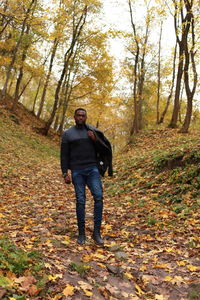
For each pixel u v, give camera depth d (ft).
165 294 10.25
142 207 21.81
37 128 81.41
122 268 11.77
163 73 91.66
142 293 10.18
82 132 15.07
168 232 16.19
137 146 60.29
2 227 16.14
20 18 30.35
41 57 83.61
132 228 17.49
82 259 12.19
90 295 9.29
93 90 81.76
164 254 13.39
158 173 29.76
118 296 9.70
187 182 24.30
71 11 68.33
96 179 14.89
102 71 76.64
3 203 23.04
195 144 35.68
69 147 15.08
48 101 141.28
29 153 56.90
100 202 14.76
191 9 45.47
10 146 55.16
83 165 14.87
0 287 8.23
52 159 59.98
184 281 10.85
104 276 10.77
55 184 33.81
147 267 12.14
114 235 16.24
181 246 14.12
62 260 11.79
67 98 91.04
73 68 76.59
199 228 15.89
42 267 10.32
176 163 28.78
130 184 29.35
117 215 20.53
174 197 22.33
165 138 57.57
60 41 71.72
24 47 68.59
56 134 88.12
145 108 109.19
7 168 37.88
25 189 29.63
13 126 71.92
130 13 67.15
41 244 13.33
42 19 32.96
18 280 8.95
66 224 18.12
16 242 13.15
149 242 15.23
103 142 15.12
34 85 145.89
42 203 24.16
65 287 9.46
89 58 76.43
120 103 86.94
